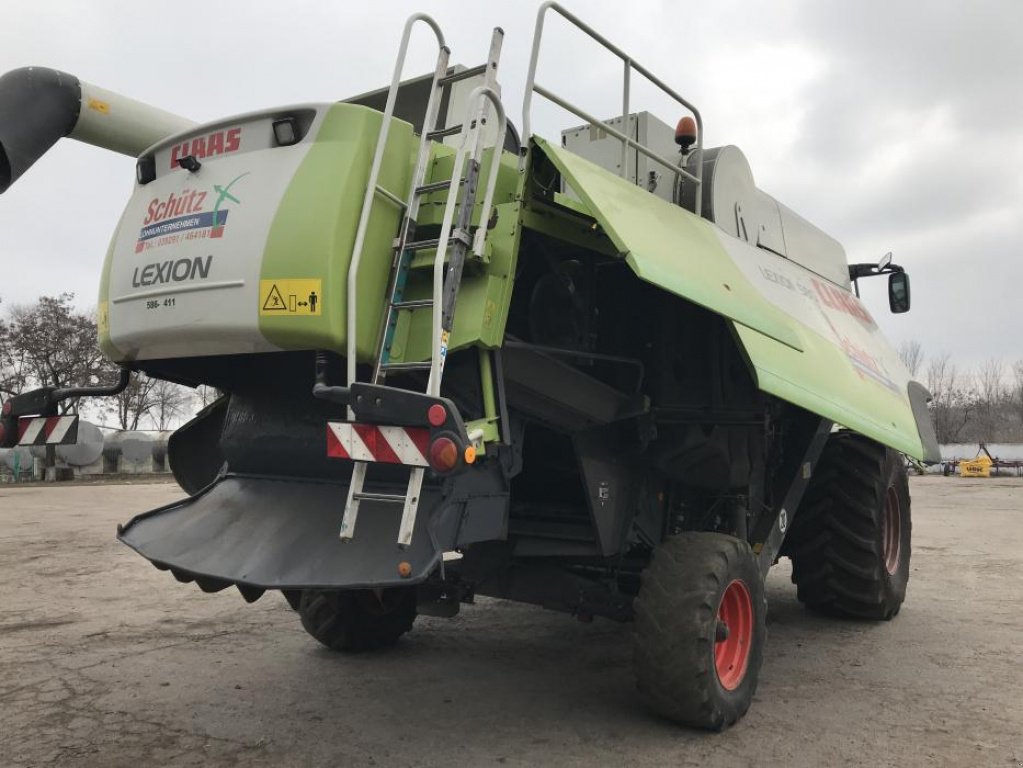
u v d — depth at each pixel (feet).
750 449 15.51
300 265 9.84
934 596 22.44
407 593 15.47
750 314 11.89
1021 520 45.37
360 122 10.33
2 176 13.93
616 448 13.32
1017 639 17.54
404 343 10.42
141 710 12.96
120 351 11.71
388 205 10.61
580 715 12.77
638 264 9.89
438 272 9.50
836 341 16.76
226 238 10.37
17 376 126.82
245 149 10.75
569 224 11.71
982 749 11.28
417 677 14.83
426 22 11.04
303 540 10.53
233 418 12.63
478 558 13.82
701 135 15.56
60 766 10.72
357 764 10.82
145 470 112.88
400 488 10.62
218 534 11.21
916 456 15.92
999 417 228.22
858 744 11.50
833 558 18.29
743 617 12.79
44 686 14.20
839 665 15.55
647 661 11.52
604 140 16.83
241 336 10.20
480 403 10.48
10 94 13.69
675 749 11.34
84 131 14.62
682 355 14.11
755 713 12.83
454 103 14.24
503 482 11.33
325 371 10.19
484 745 11.51
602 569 14.89
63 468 101.14
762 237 17.87
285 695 13.74
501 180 11.29
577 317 12.71
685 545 12.19
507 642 17.57
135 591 23.47
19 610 20.77
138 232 11.48
